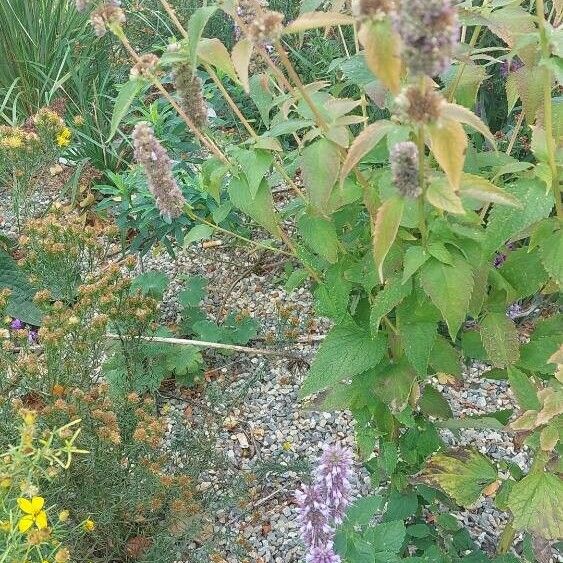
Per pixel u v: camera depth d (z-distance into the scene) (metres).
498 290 0.54
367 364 0.54
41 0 1.28
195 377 0.90
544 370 0.54
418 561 0.58
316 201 0.46
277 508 0.77
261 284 1.05
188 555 0.72
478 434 0.84
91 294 0.73
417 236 0.53
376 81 0.48
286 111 0.52
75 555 0.66
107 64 1.30
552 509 0.51
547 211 0.44
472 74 0.52
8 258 0.99
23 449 0.53
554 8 0.56
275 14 0.42
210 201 0.91
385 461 0.60
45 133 0.97
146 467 0.66
